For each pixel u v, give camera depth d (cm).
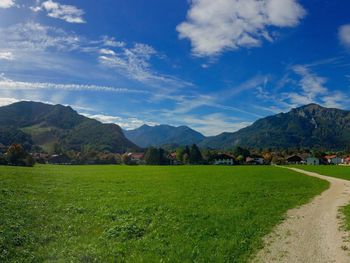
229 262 1661
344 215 2764
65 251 1742
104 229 2233
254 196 3922
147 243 1931
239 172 8619
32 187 4275
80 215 2639
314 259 1698
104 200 3447
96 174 7512
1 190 3662
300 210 3064
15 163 11131
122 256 1716
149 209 2977
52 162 18888
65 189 4319
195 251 1794
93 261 1620
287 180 6228
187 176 7144
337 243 1952
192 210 2950
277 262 1666
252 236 2114
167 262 1631
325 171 9406
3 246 1745
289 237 2106
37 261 1598
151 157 19075
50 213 2636
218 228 2303
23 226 2169
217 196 3878
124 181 5819
